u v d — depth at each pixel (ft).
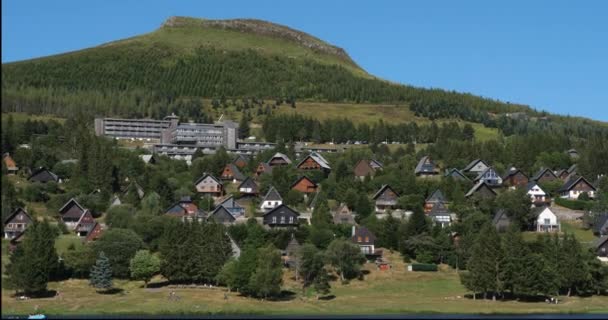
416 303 527.40
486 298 551.18
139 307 501.15
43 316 463.83
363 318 473.26
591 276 568.82
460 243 638.53
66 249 633.20
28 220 613.11
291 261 619.26
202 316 479.41
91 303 512.22
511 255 549.54
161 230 646.74
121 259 590.14
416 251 647.56
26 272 516.73
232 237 652.48
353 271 603.26
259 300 533.96
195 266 574.15
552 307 520.42
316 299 541.75
